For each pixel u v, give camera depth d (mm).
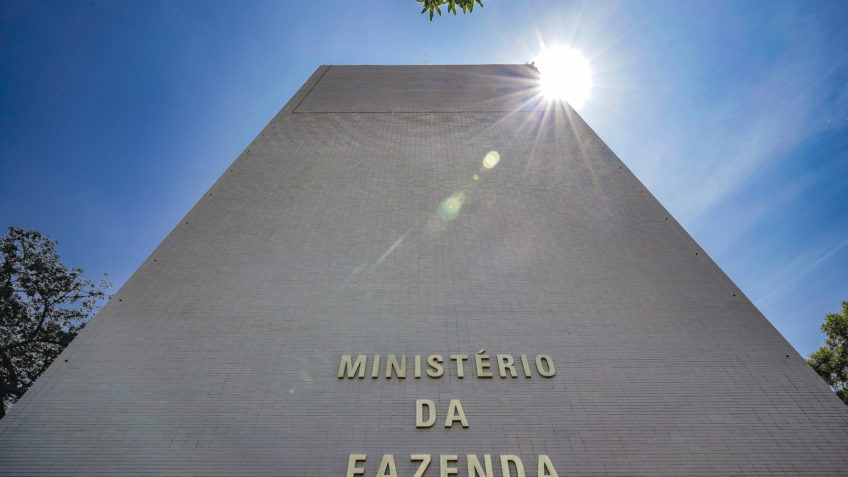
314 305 12883
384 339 12047
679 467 9734
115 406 10711
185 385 11141
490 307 12781
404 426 10430
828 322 22156
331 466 9812
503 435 10258
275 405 10789
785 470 9641
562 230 15055
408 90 23844
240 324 12445
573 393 10969
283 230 15188
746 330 12141
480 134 19672
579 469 9750
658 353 11719
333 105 22203
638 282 13398
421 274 13688
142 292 13203
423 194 16484
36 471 9688
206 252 14422
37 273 20688
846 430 10164
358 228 15219
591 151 18594
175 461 9875
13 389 19000
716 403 10711
